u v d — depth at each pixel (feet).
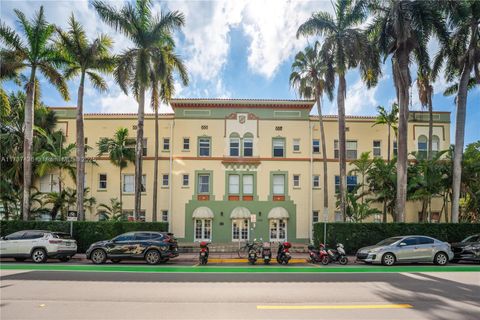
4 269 50.75
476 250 59.26
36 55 77.51
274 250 78.18
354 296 32.37
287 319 24.61
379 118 101.04
